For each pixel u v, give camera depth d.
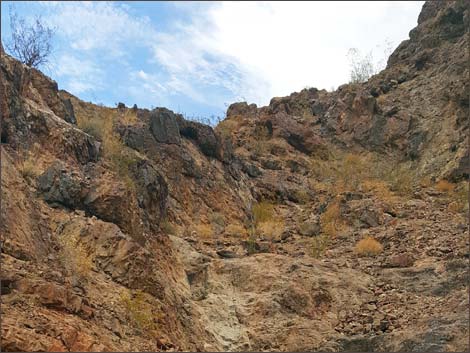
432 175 19.67
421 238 14.23
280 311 10.93
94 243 9.91
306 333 10.27
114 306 8.84
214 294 11.49
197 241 13.97
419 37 27.27
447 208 16.77
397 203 17.52
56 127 12.27
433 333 9.21
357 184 19.83
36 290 7.86
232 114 25.77
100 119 16.50
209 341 9.99
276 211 17.94
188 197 16.20
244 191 18.27
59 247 9.40
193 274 11.95
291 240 15.32
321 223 16.28
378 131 22.97
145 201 12.73
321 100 26.45
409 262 12.93
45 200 10.50
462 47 24.42
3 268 8.00
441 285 11.50
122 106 18.77
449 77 23.67
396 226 15.40
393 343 9.40
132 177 12.98
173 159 16.73
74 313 8.05
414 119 22.86
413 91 24.52
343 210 16.61
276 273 12.07
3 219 8.70
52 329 7.31
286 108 25.94
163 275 10.84
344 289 11.69
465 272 11.76
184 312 10.33
